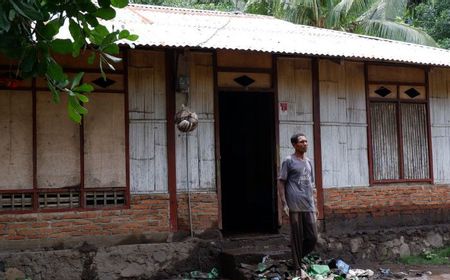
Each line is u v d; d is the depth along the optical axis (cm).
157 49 802
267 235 871
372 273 793
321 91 920
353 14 1736
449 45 1830
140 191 795
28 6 375
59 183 754
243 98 1110
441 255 958
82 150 766
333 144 923
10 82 732
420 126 1012
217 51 850
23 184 738
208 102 841
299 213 737
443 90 1041
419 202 994
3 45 399
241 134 1115
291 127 892
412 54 964
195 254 806
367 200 944
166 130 814
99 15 421
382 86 977
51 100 755
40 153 747
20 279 714
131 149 794
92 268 750
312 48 847
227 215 1136
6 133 735
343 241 902
